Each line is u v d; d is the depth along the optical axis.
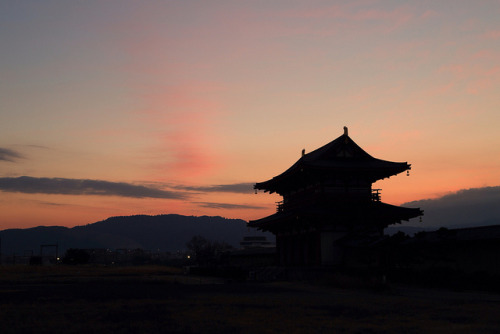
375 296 33.88
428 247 44.38
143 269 108.19
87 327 19.83
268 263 78.94
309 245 60.94
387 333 18.16
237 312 24.56
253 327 19.66
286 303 28.94
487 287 37.06
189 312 24.67
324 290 40.56
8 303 29.67
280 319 21.95
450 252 44.22
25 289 43.72
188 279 67.19
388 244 47.72
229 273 70.62
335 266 55.00
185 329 19.27
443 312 24.17
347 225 58.09
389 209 59.59
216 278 71.50
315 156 65.38
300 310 25.31
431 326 19.70
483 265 40.19
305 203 65.19
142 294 36.84
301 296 34.28
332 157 64.25
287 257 69.44
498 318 21.97
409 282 44.00
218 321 21.38
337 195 61.03
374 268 48.66
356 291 39.34
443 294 34.97
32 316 23.31
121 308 26.70
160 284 54.28
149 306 27.67
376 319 21.83
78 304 28.97
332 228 57.66
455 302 28.97
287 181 71.12
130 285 51.22
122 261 197.75
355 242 54.19
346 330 18.86
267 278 60.97
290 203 71.88
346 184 62.16
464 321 21.08
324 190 61.34
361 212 57.47
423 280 42.34
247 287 45.66
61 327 19.84
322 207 60.03
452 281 39.62
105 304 28.94
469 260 41.84
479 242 39.88
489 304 27.83
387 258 48.84
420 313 23.86
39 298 33.28
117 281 59.62
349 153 64.88
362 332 18.42
